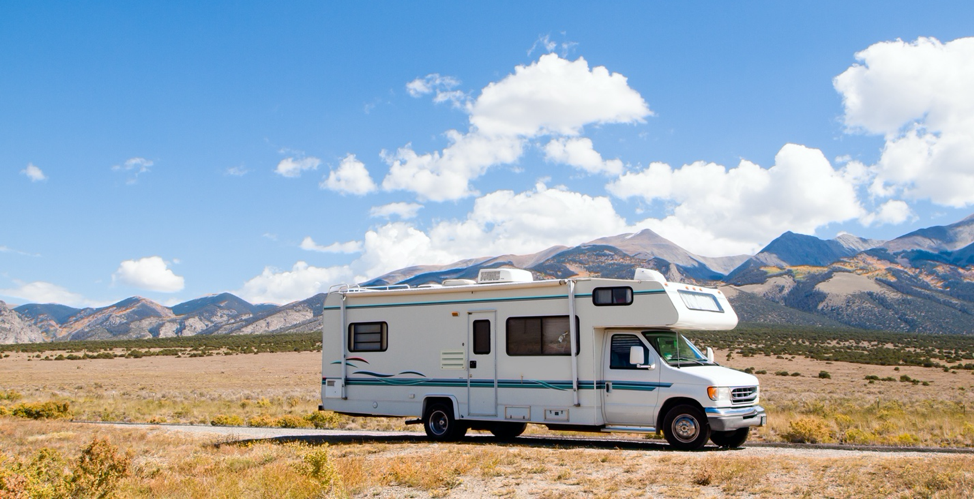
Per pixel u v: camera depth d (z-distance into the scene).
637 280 13.41
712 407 12.54
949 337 152.75
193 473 10.88
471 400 14.68
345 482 9.47
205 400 35.38
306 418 22.52
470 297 14.92
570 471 10.10
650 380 13.14
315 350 104.25
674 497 8.22
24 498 8.16
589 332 13.67
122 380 53.31
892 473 9.21
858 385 48.97
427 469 10.21
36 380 54.25
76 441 15.55
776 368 67.75
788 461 10.40
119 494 9.00
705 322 13.74
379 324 15.87
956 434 17.52
